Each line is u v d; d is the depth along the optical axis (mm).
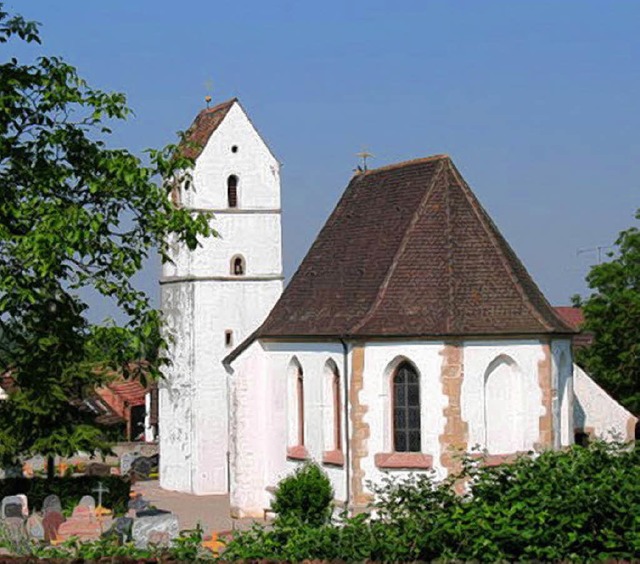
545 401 54500
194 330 75062
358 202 62000
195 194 75562
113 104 33188
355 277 57812
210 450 74750
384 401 53938
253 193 76500
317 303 59250
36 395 32469
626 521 23375
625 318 80438
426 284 55062
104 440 73562
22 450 66000
